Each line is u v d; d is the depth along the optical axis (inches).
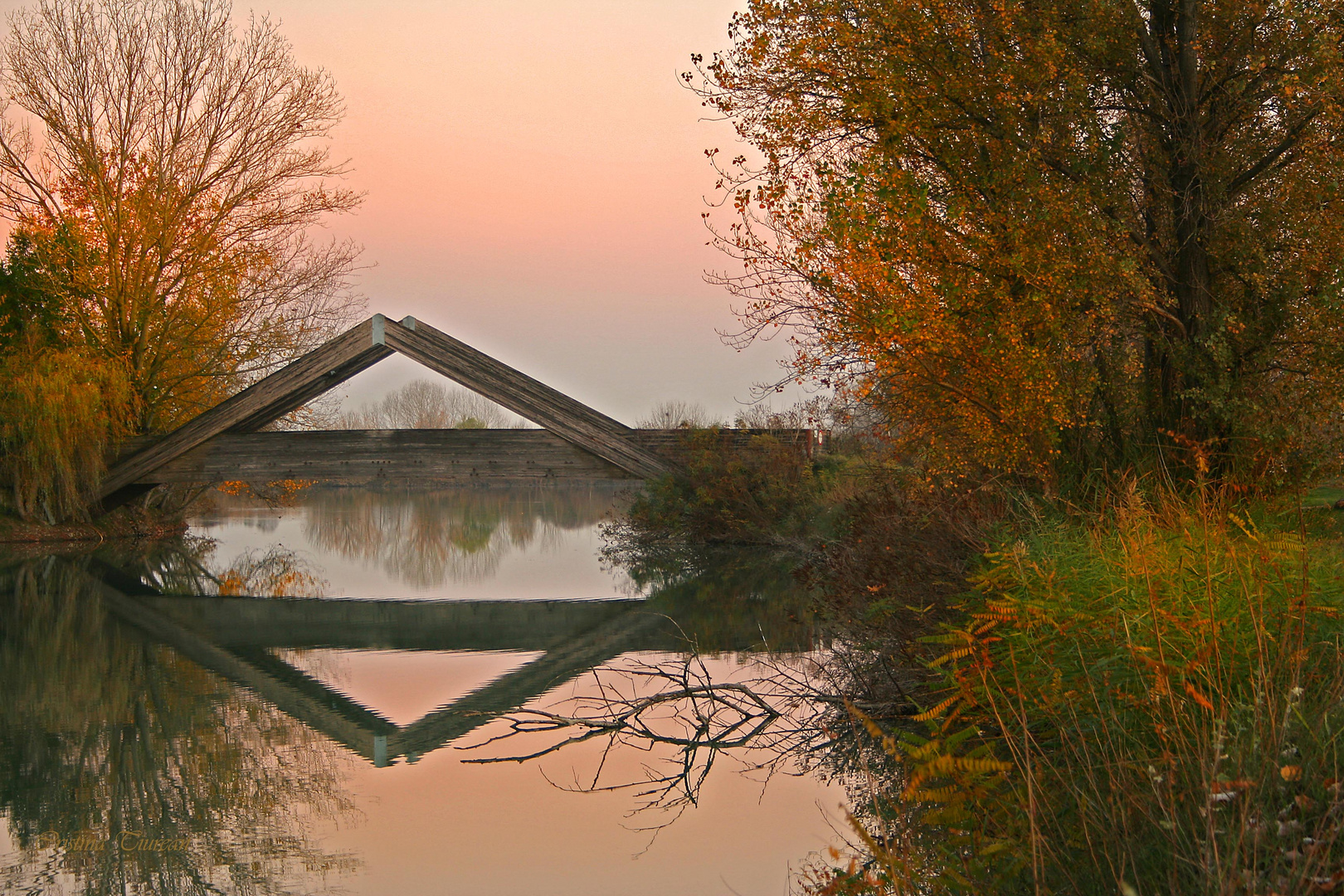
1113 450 475.2
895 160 425.1
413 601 715.4
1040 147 436.8
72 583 798.5
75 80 1155.3
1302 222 450.9
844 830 254.7
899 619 349.4
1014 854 176.6
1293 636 201.8
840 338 421.7
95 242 1154.7
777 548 944.9
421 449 1035.3
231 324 1216.8
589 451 1023.6
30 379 1023.0
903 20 422.3
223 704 413.1
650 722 363.3
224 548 1109.7
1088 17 444.8
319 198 1242.0
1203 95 482.0
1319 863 132.3
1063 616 244.7
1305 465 462.3
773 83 443.8
